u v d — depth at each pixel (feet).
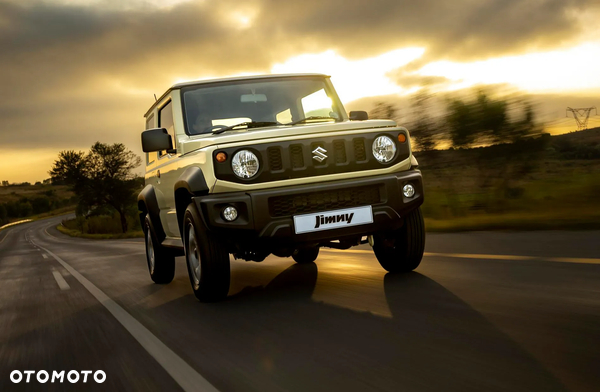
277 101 18.62
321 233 15.03
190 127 17.95
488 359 8.84
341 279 17.98
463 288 14.38
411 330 10.98
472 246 21.97
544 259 17.30
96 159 250.57
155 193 21.30
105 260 41.91
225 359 10.43
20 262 53.31
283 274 20.80
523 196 35.32
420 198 16.07
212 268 15.51
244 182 14.83
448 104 39.34
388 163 15.88
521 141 36.76
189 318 14.55
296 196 14.92
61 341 13.44
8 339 14.26
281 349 10.69
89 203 252.42
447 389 7.82
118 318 15.57
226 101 18.38
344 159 15.46
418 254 17.10
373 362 9.30
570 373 7.91
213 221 14.70
